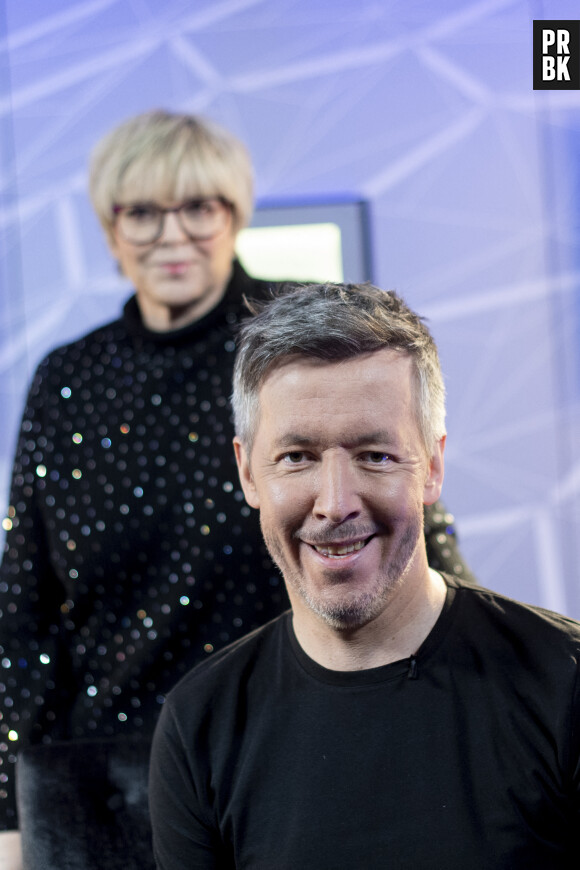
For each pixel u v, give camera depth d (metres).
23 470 1.59
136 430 1.54
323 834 0.91
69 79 2.27
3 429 2.29
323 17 2.27
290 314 0.93
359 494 0.89
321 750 0.94
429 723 0.93
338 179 2.28
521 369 2.30
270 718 0.98
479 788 0.89
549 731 0.90
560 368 2.30
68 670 1.56
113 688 1.49
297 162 2.28
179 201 1.51
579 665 0.91
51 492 1.56
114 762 1.32
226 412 1.53
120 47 2.28
